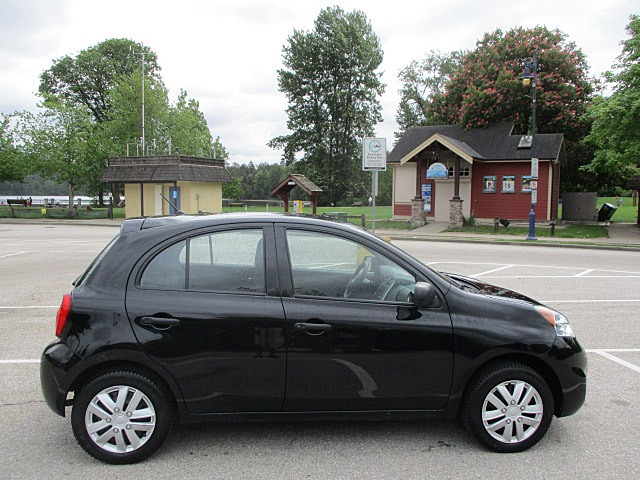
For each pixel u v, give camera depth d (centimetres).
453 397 366
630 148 2248
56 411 349
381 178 7812
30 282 1045
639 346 638
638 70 2155
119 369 349
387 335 359
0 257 1413
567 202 3012
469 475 337
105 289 356
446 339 361
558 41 3409
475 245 1962
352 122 5609
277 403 359
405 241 2078
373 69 5706
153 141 4197
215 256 370
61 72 5562
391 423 416
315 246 377
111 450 347
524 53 3269
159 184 3147
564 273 1230
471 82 3409
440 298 371
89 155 3844
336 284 373
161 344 346
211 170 3231
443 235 2286
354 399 362
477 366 364
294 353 354
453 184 2839
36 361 562
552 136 2712
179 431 399
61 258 1393
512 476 336
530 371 366
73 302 352
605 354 606
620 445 381
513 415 366
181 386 350
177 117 4628
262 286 365
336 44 5450
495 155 2733
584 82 3266
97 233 2303
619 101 2223
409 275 379
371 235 390
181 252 368
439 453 367
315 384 358
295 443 380
